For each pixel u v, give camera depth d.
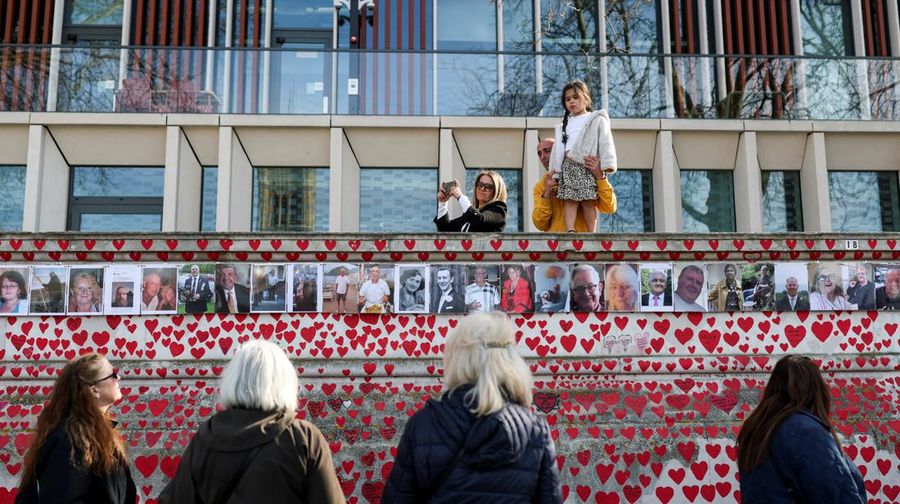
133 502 3.77
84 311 5.80
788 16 15.00
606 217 12.94
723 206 13.13
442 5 15.02
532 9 15.03
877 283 6.09
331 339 5.83
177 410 5.59
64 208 12.80
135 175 13.05
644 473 5.53
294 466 3.06
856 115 12.84
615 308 5.95
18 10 14.73
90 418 3.60
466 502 2.83
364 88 12.76
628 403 5.73
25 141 12.62
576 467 5.52
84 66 12.64
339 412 5.63
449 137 12.63
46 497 3.45
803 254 6.10
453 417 2.93
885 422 5.75
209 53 12.72
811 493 3.36
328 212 13.03
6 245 5.84
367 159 12.95
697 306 5.98
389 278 5.92
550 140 7.07
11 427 5.49
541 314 5.93
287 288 5.88
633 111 12.73
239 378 3.15
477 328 3.08
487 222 6.45
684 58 12.86
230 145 12.46
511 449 2.86
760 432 3.61
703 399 5.76
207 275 5.88
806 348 5.96
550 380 5.79
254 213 12.96
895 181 13.38
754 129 12.71
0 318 5.78
